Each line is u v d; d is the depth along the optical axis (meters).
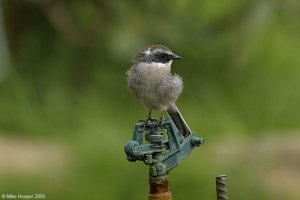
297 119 15.61
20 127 14.39
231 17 15.39
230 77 16.00
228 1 15.59
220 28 15.56
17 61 15.89
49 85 15.52
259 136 13.73
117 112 14.95
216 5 15.91
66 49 16.17
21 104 14.85
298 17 15.21
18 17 16.08
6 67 15.30
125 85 15.48
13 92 15.05
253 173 10.95
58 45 16.25
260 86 16.17
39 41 16.23
